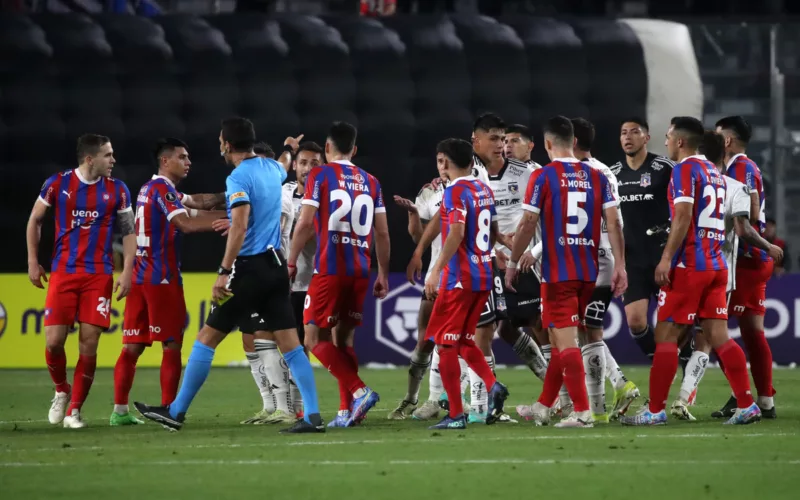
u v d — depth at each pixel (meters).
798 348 49.03
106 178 27.69
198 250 56.75
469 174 26.12
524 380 42.59
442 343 25.83
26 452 22.17
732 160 30.11
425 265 56.53
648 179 30.08
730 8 71.56
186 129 57.59
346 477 18.92
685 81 58.84
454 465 20.11
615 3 72.69
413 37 59.09
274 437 24.38
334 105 58.16
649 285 30.19
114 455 21.64
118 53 57.94
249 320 27.77
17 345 49.09
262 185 25.22
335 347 26.86
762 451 21.83
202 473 19.39
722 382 41.84
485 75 58.47
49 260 57.00
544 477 18.89
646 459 20.78
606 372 28.48
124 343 28.44
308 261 30.31
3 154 57.09
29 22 58.34
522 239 25.78
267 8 67.94
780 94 67.19
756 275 29.16
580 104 58.34
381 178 57.88
